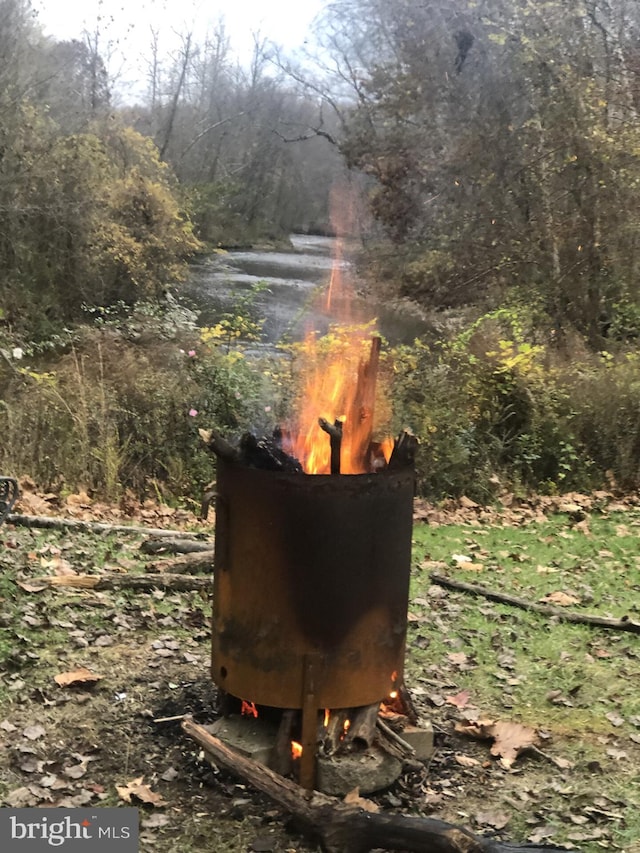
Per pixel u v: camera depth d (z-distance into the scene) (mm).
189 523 6523
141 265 15055
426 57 15500
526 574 5492
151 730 3188
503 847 2410
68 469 7148
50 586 4492
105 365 8227
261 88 26641
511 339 10500
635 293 11586
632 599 5078
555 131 12172
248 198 25797
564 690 3775
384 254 15984
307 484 2672
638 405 8477
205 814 2732
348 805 2611
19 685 3451
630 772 3135
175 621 4246
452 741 3297
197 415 7664
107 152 16969
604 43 12719
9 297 13156
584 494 8109
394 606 2857
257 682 2805
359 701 2824
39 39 15531
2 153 13688
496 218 13453
